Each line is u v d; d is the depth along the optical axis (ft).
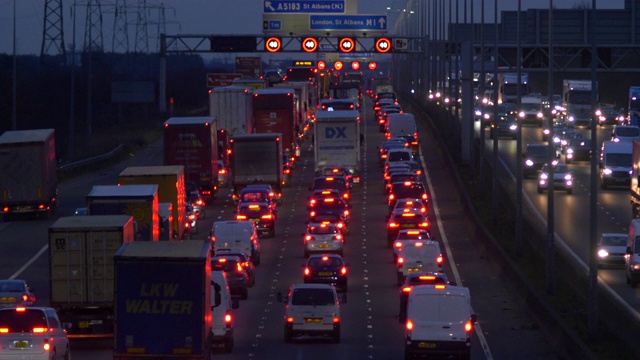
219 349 327.67
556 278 448.24
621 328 350.02
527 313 407.23
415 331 302.66
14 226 634.43
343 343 348.59
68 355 300.81
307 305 345.31
